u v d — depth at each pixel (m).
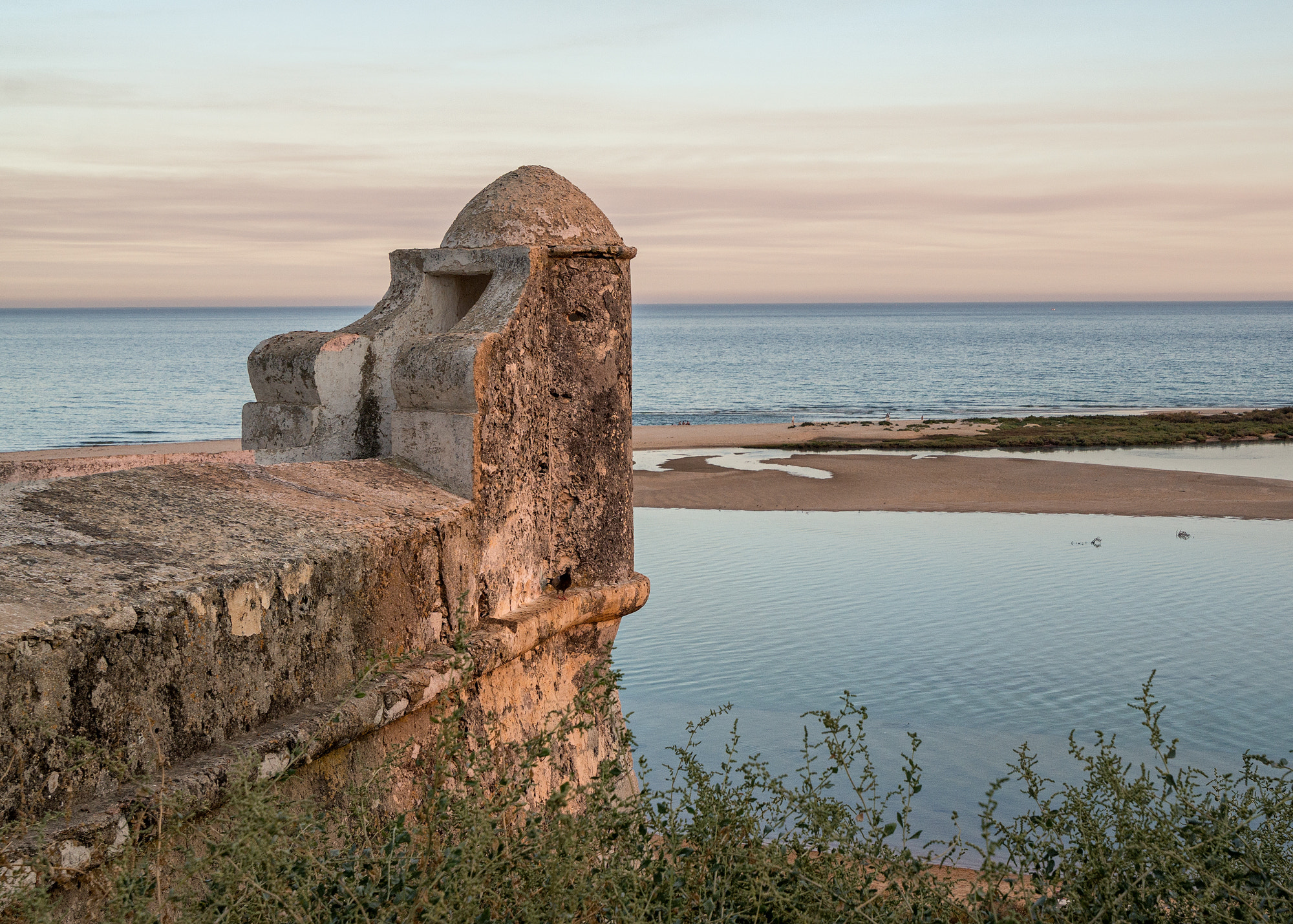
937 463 32.19
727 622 14.05
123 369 93.31
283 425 4.73
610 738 4.80
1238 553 19.16
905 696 11.17
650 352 130.62
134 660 2.43
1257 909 2.62
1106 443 37.72
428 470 4.13
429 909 2.26
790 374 92.19
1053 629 13.66
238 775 2.34
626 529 4.93
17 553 2.56
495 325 4.18
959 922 2.93
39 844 2.07
